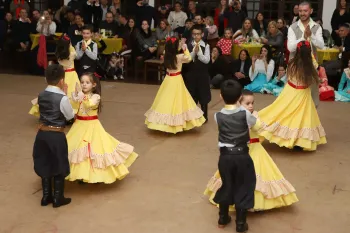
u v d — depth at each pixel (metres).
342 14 11.66
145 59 11.37
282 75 9.68
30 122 7.47
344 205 4.75
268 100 9.17
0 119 7.60
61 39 7.03
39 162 4.53
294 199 4.52
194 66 7.17
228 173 3.96
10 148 6.25
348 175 5.52
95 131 4.88
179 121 6.62
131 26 11.68
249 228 4.23
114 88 10.16
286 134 5.96
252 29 11.12
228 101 4.00
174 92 6.66
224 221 4.20
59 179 4.55
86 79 4.85
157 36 11.81
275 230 4.21
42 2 14.62
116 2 12.99
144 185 5.14
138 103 8.82
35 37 11.53
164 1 13.93
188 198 4.84
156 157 6.00
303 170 5.64
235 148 3.94
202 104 7.34
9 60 12.55
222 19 12.05
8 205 4.63
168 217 4.43
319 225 4.33
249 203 3.96
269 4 13.44
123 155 4.98
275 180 4.44
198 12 13.50
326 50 10.14
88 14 12.59
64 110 4.39
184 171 5.55
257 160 4.42
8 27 12.97
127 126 7.32
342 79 9.50
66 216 4.42
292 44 6.31
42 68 11.52
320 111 8.41
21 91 9.65
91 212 4.51
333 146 6.52
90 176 4.74
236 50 10.60
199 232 4.16
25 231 4.14
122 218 4.40
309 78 5.88
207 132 7.06
